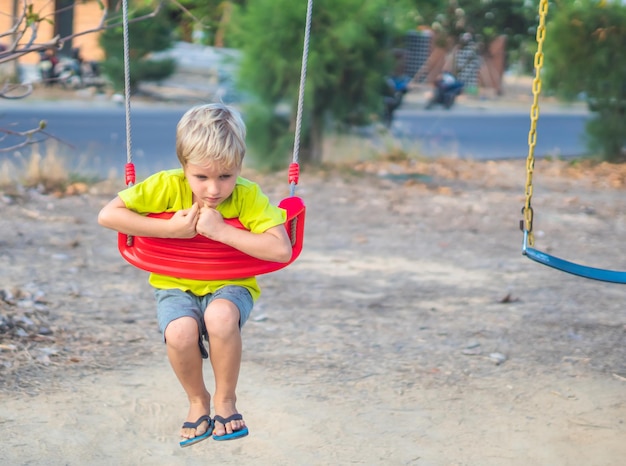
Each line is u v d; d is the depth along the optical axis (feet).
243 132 10.37
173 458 14.65
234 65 47.70
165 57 85.46
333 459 14.85
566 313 24.17
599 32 58.34
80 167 42.37
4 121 57.88
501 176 50.75
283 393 17.49
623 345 21.29
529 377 18.92
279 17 45.44
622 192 48.57
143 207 10.87
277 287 26.27
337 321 22.86
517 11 138.21
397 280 27.71
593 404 17.53
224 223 10.62
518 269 29.76
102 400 16.65
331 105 47.34
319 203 39.86
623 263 31.45
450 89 102.63
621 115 59.31
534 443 15.74
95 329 20.74
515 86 163.84
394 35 47.32
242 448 15.12
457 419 16.63
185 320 10.73
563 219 39.34
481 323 22.97
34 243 29.76
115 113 70.18
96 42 84.43
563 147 67.36
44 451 14.44
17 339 19.17
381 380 18.45
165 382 17.79
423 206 40.45
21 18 18.71
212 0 63.87
